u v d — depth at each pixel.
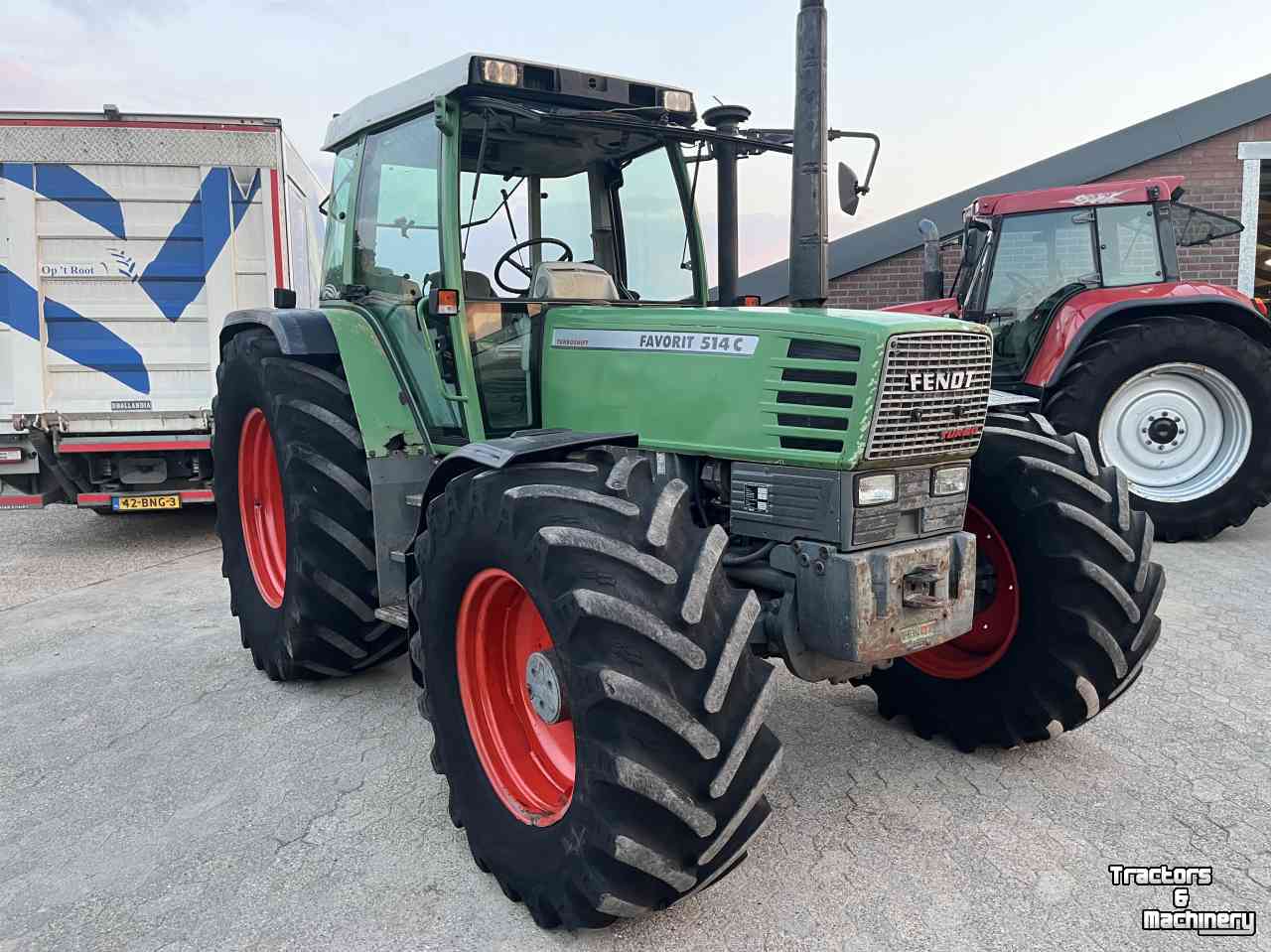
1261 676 3.66
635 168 3.49
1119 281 6.35
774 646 2.54
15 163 6.09
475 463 2.46
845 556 2.36
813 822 2.64
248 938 2.18
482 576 2.36
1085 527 2.78
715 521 2.79
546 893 2.13
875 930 2.16
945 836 2.55
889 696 3.28
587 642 1.98
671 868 1.97
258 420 4.00
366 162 3.62
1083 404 5.98
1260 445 5.77
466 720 2.50
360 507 3.46
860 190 2.95
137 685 3.83
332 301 4.07
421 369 3.36
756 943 2.12
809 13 2.64
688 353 2.67
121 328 6.31
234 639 4.44
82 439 6.27
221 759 3.12
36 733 3.36
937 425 2.46
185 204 6.31
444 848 2.57
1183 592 4.82
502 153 3.27
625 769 1.90
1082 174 9.52
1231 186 9.25
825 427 2.38
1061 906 2.23
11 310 6.14
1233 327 5.75
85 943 2.17
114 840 2.62
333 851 2.55
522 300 3.13
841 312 2.57
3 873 2.47
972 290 6.80
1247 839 2.51
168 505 6.43
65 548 6.69
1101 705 2.88
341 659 3.63
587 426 2.96
